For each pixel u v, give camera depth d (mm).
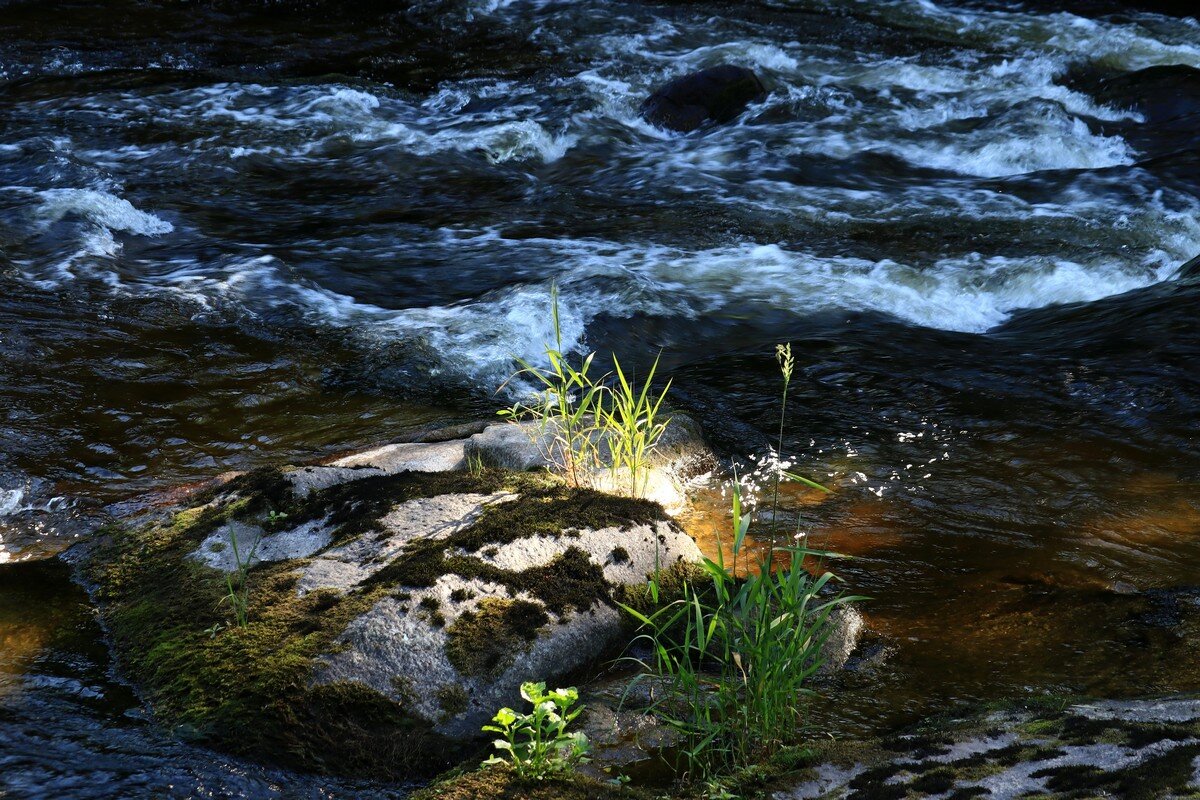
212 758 3666
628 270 9312
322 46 16844
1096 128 13523
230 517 4961
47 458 6301
